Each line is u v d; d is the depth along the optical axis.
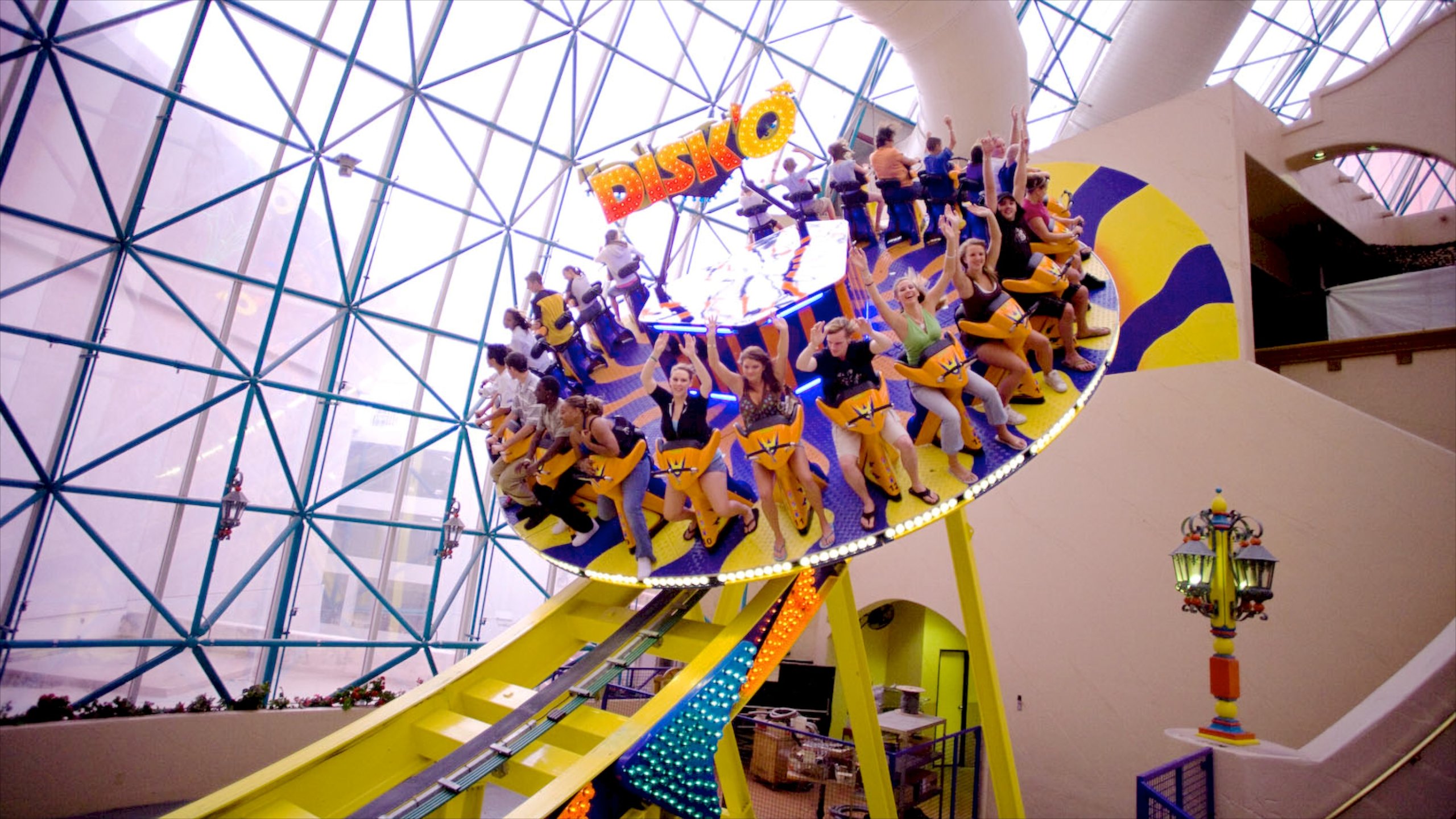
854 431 7.95
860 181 12.53
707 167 11.90
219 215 18.05
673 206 12.34
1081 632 15.57
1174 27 22.58
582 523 10.20
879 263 12.26
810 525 8.35
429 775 6.92
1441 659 9.48
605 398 12.02
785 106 11.52
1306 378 17.58
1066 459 16.48
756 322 9.90
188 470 17.69
